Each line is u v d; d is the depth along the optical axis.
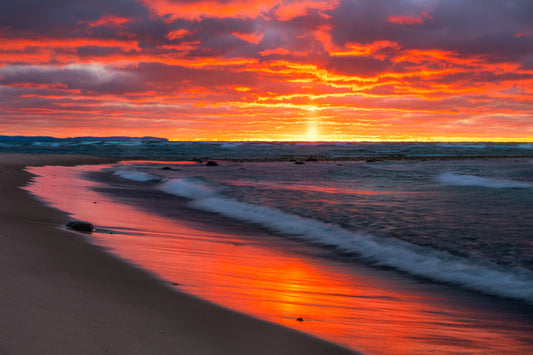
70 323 3.81
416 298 6.83
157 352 3.44
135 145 108.00
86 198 16.81
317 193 20.78
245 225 13.26
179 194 21.17
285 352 3.81
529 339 5.17
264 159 64.12
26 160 39.91
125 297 4.91
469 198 19.17
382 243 10.55
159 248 8.72
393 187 24.00
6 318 3.71
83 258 6.73
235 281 6.68
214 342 3.84
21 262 5.89
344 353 3.97
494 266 8.48
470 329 5.43
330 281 7.54
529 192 21.44
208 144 116.81
